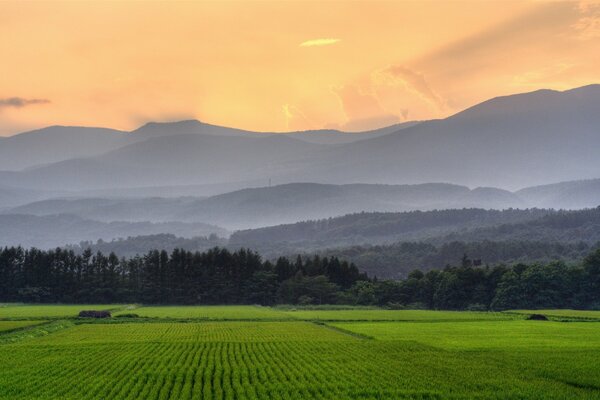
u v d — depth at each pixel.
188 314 145.62
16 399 43.16
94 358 64.25
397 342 80.50
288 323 119.56
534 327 107.31
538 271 175.00
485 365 59.34
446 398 44.28
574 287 174.62
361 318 132.62
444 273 193.75
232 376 51.59
